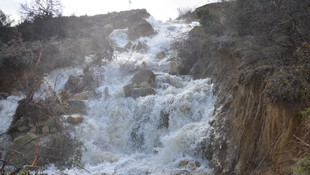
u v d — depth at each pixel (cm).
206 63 1147
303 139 448
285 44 642
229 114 682
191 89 979
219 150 655
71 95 1060
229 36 1037
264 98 545
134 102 986
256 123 562
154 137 898
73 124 887
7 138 849
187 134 792
